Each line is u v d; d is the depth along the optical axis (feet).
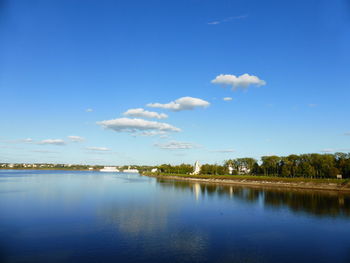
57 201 274.57
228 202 290.56
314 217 209.67
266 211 234.79
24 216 200.44
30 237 148.25
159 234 157.17
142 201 286.25
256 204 276.41
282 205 268.82
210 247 135.85
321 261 119.96
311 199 313.73
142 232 160.97
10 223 178.91
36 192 351.67
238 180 634.84
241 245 139.95
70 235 152.25
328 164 522.47
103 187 452.35
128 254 123.75
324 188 442.91
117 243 139.33
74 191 374.02
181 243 141.38
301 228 175.52
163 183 617.21
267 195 360.28
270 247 137.39
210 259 120.06
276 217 208.85
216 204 275.39
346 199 312.71
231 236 155.53
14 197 299.99
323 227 178.19
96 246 134.41
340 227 177.99
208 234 159.02
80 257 119.34
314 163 550.77
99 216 202.69
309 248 136.77
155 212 223.30
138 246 135.33
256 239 150.20
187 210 236.22
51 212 215.92
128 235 153.58
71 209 230.27
